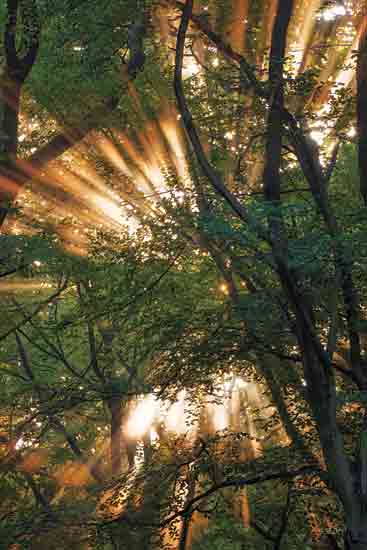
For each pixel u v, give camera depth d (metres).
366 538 14.13
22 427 21.02
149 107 20.38
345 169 19.41
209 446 17.34
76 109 18.72
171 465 17.31
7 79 15.87
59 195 21.12
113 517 16.95
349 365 16.95
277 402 17.23
